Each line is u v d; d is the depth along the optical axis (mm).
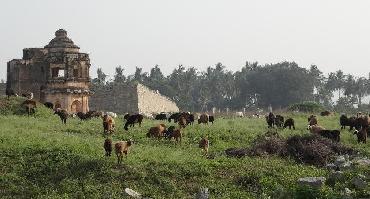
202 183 20453
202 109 141375
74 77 57125
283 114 53719
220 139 30656
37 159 22609
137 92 70875
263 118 46406
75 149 24109
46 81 57406
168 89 139000
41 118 38719
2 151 23703
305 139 26828
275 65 140875
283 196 18281
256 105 136000
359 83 138875
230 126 35625
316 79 144875
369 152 25969
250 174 21109
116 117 45062
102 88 72688
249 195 19016
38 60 59938
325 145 26172
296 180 20172
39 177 20844
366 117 33656
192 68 151875
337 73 144250
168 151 25500
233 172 22016
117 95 71250
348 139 30172
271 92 131000
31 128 32125
